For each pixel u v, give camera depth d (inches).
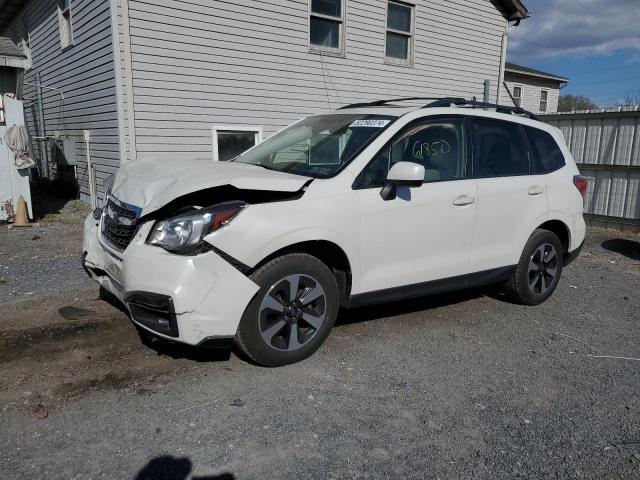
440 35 501.7
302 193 139.9
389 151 159.5
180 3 338.3
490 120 189.3
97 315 173.6
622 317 201.0
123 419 116.3
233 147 383.6
